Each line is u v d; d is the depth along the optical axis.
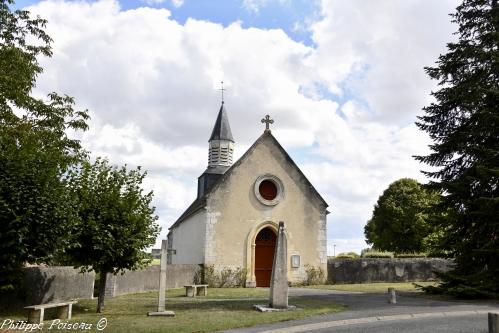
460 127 16.06
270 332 9.39
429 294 16.45
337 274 24.58
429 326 10.01
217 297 16.92
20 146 12.63
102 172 13.02
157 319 11.15
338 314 11.70
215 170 31.05
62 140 19.30
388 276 25.20
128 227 12.55
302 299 15.52
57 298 13.98
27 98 17.66
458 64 16.33
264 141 24.86
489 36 15.64
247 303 14.66
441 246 16.03
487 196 14.88
